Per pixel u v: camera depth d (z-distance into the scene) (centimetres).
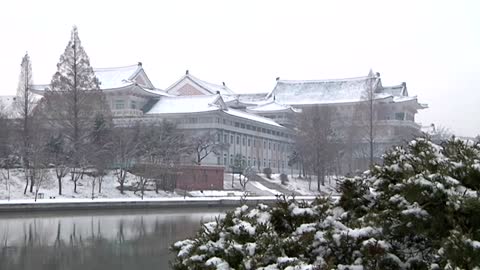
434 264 530
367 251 566
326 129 7900
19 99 7056
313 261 589
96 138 6406
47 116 6544
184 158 6950
